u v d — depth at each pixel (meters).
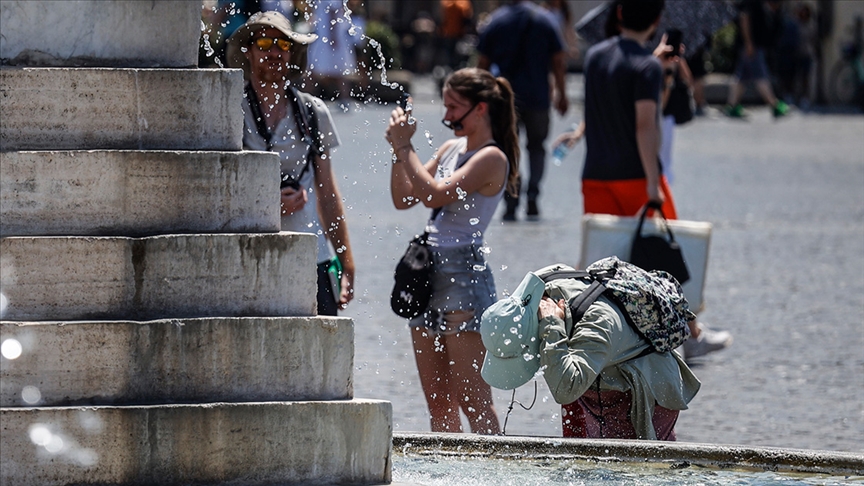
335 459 9.02
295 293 9.13
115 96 9.00
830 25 81.12
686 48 22.14
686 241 18.64
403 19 104.56
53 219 8.87
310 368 9.06
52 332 8.66
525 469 10.83
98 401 8.73
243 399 8.93
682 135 62.31
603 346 11.59
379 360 18.53
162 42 9.20
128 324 8.73
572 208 36.25
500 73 32.66
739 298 24.08
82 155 8.86
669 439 12.16
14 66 9.05
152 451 8.68
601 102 19.05
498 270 24.89
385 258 26.69
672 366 12.09
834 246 30.20
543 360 11.55
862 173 46.03
